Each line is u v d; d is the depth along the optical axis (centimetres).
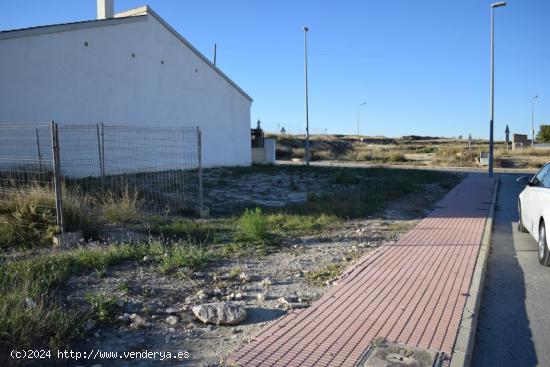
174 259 693
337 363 394
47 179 1026
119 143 2002
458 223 1138
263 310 529
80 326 454
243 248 828
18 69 1661
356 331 461
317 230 1022
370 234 987
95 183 1399
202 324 487
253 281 638
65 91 1819
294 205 1332
